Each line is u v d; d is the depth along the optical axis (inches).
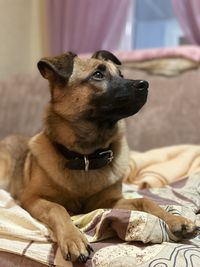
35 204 64.6
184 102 123.6
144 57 137.1
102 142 68.1
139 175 94.2
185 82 126.8
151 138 123.8
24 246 55.3
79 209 69.7
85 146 66.9
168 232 53.4
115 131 70.6
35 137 74.4
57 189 67.5
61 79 67.8
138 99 63.4
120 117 66.2
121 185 71.8
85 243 51.4
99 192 69.1
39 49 172.9
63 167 67.0
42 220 60.8
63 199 68.6
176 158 100.0
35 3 171.5
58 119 68.9
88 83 66.4
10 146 91.9
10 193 80.7
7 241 57.0
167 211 61.2
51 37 158.2
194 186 80.2
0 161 87.8
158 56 134.7
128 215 53.3
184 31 136.7
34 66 174.4
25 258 54.7
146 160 99.1
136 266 47.6
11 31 164.4
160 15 154.3
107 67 67.4
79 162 66.5
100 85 65.9
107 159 67.8
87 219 58.9
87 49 153.1
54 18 156.9
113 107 65.0
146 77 134.0
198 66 128.7
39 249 54.3
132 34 158.6
